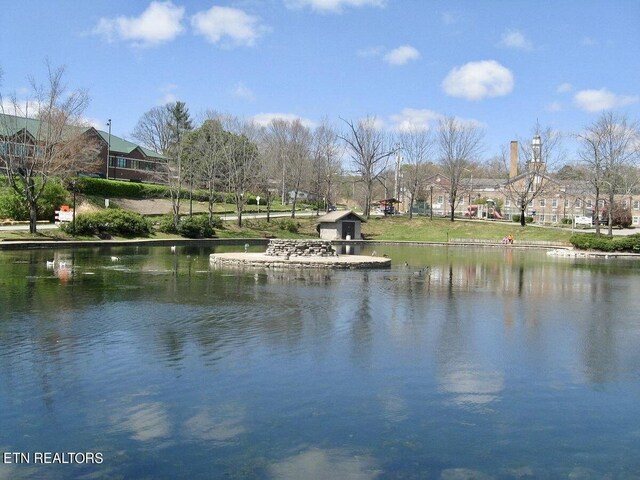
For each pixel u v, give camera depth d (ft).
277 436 24.04
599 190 204.44
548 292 70.74
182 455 22.24
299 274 86.33
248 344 38.75
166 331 42.32
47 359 34.27
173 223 181.57
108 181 221.66
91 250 129.70
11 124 163.53
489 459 22.40
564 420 26.43
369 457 22.36
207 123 263.08
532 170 267.59
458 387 30.58
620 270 106.73
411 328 45.39
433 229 235.20
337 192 353.72
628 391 30.55
